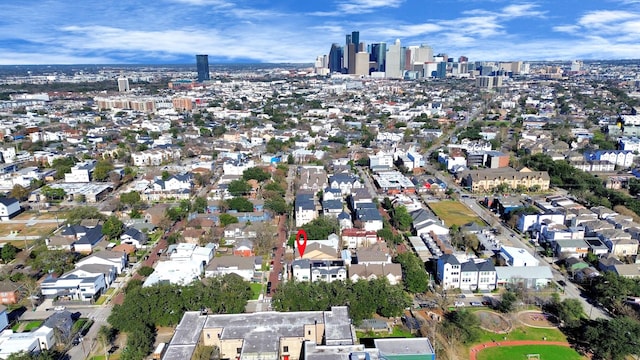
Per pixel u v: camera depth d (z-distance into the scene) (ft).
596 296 493.77
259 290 522.06
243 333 395.14
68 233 649.61
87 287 504.43
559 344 421.59
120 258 570.05
